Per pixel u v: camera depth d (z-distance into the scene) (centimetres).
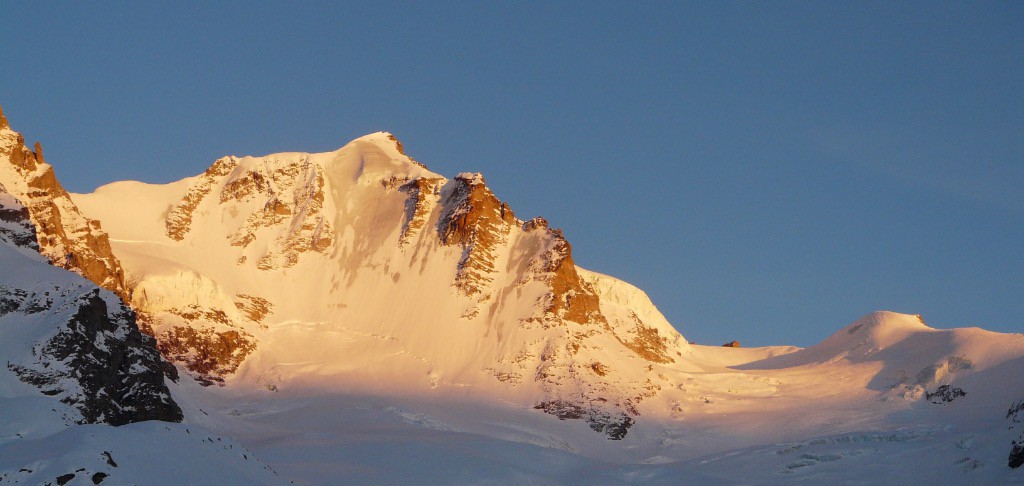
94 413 16025
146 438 13688
